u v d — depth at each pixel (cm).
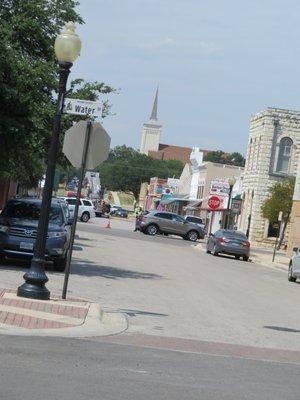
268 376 1041
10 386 814
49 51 2266
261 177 7338
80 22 2322
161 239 5812
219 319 1633
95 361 1017
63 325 1274
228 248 4525
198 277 2755
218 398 858
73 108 1572
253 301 2125
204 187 10100
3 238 2183
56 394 799
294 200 5694
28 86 2106
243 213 7694
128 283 2186
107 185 18188
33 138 2144
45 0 2269
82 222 7306
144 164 18038
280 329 1580
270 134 7331
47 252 2188
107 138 1593
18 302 1433
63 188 14088
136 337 1279
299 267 3197
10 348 1041
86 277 2209
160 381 927
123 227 7469
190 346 1245
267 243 7269
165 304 1795
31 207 2327
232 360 1150
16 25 2183
